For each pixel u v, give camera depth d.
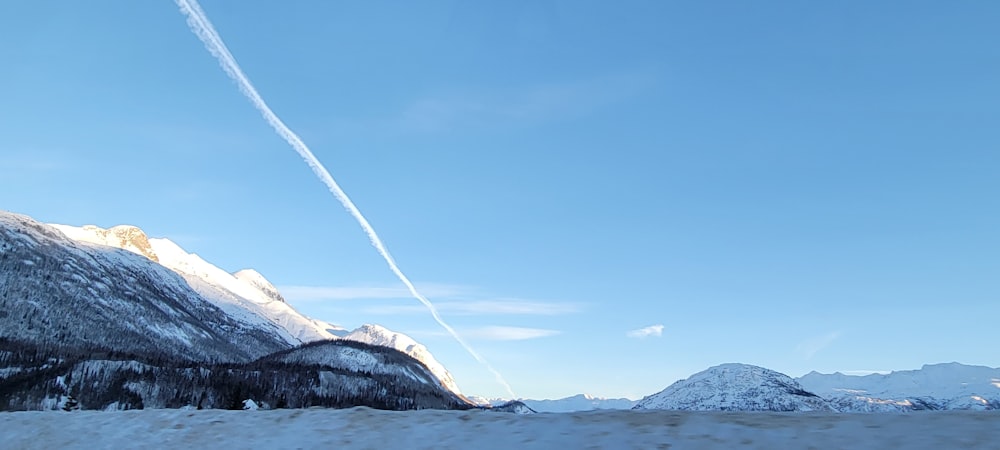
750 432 13.32
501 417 16.89
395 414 18.14
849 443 11.98
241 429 17.45
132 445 17.00
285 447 15.38
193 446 16.28
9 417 22.59
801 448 11.95
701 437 13.26
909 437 11.95
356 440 15.41
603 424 15.12
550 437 14.30
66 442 18.20
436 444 14.58
